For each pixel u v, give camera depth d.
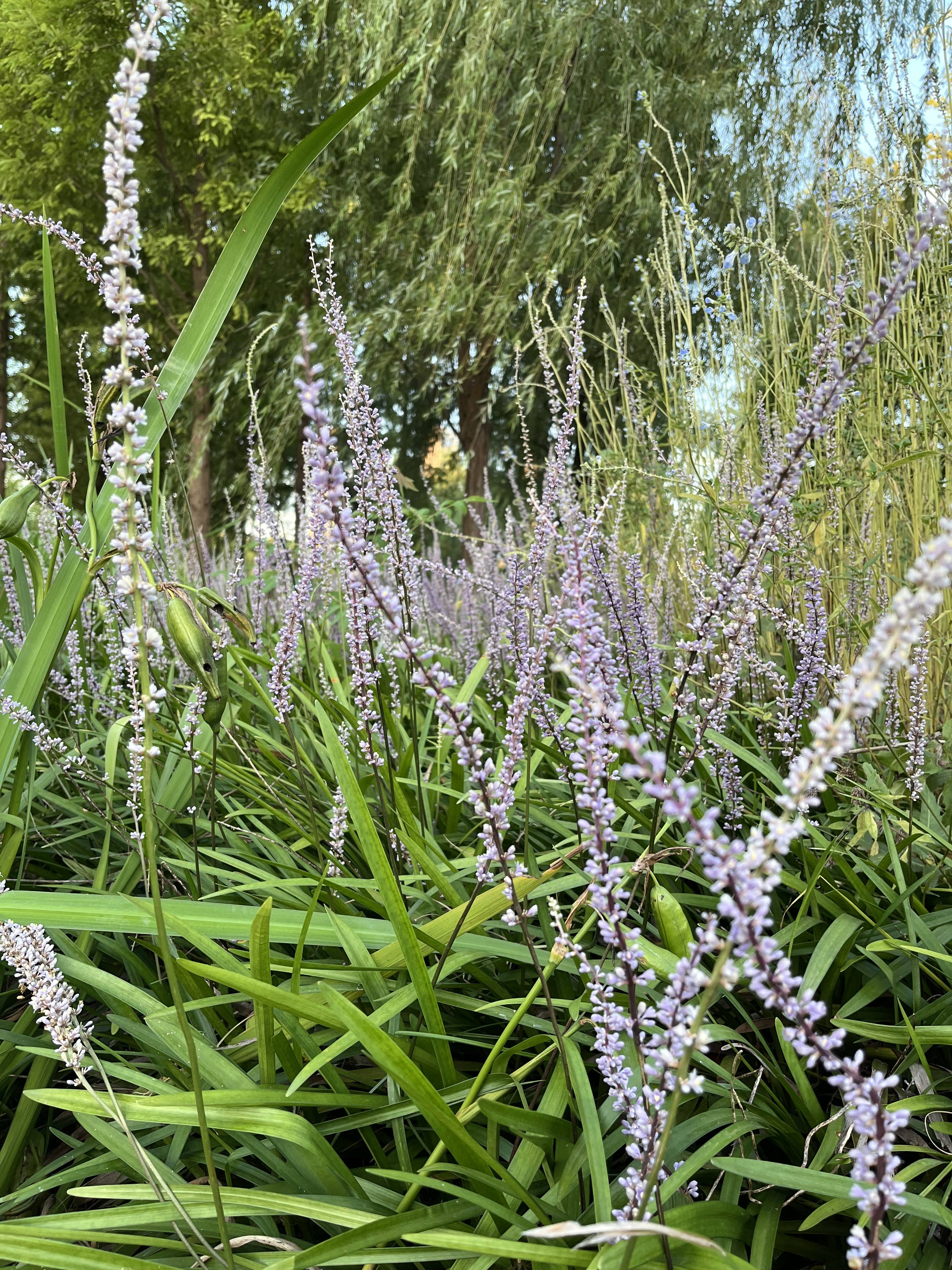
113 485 1.30
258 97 13.31
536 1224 0.90
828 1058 0.63
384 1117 1.03
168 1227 0.97
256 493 2.77
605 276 8.36
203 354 1.37
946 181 1.83
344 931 1.13
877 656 0.54
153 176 14.32
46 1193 1.20
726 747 1.57
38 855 1.82
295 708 2.17
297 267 12.64
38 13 12.28
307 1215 0.90
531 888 1.06
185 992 1.23
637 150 8.39
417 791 1.70
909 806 1.68
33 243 13.05
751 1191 1.02
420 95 9.25
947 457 1.97
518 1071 1.06
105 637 2.74
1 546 2.09
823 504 1.91
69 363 13.14
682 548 2.52
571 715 1.32
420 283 9.28
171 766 1.98
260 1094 0.96
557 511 1.93
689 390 2.76
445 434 12.62
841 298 1.71
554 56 8.56
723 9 8.59
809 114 3.16
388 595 0.77
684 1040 0.66
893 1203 0.64
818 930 1.46
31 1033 1.27
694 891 1.62
